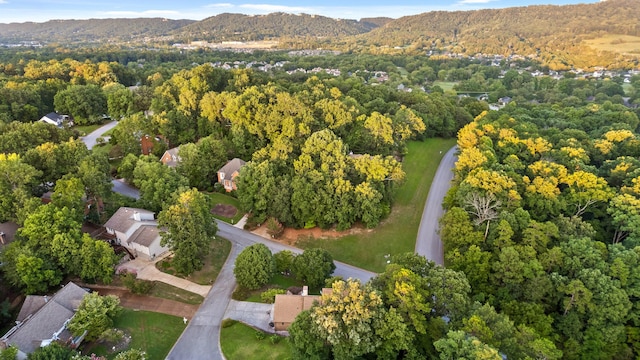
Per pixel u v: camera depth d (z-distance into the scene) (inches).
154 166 2669.8
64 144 2701.8
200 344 1776.6
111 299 1780.3
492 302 1915.6
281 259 2240.4
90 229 2504.9
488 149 3120.1
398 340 1441.9
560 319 1838.1
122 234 2359.7
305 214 2623.0
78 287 1857.8
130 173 3036.4
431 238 2650.1
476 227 2272.4
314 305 1600.6
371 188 2637.8
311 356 1497.3
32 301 1787.6
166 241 2122.3
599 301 1781.5
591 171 2871.6
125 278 2034.9
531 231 2074.3
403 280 1576.0
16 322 1737.2
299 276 2153.1
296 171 2753.4
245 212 2910.9
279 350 1711.4
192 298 2074.3
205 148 3193.9
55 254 1957.4
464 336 1357.0
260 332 1824.6
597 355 1733.5
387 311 1507.1
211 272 2287.2
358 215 2659.9
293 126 3166.8
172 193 2486.5
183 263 2111.2
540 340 1464.1
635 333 1771.7
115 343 1726.1
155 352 1713.8
